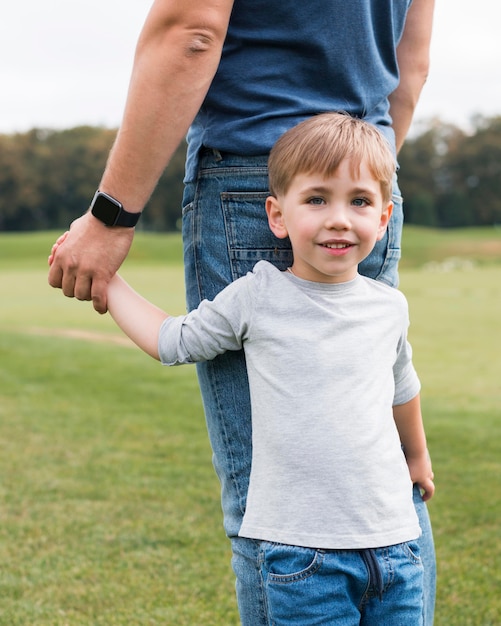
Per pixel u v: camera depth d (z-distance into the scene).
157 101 1.78
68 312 16.55
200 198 1.98
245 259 1.94
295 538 1.74
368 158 1.81
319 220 1.80
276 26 1.88
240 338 1.85
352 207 1.83
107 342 11.35
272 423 1.79
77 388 7.79
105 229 1.89
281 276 1.87
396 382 2.02
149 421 6.46
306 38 1.88
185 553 3.73
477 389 7.96
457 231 61.31
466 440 5.82
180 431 6.15
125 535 3.94
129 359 9.59
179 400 7.29
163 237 54.69
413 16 2.28
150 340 1.91
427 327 13.51
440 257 48.31
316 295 1.84
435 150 84.75
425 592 2.05
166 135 1.81
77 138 86.19
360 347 1.81
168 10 1.74
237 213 1.93
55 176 81.50
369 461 1.76
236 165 1.92
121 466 5.17
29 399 7.25
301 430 1.76
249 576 1.89
